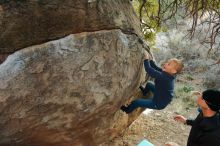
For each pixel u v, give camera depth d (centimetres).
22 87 420
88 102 470
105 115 523
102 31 462
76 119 478
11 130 449
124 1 545
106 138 577
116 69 484
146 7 771
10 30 405
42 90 431
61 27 429
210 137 391
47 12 421
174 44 1163
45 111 447
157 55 1094
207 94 397
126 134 684
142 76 557
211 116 398
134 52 514
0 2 401
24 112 436
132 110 546
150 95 602
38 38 419
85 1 446
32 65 418
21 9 409
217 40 1145
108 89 482
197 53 1123
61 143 510
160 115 775
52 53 426
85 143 540
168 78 501
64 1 430
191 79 994
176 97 881
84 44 446
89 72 455
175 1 758
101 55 462
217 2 767
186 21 1247
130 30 511
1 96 414
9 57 407
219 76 988
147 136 689
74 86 448
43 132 473
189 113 810
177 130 720
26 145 487
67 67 437
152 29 839
